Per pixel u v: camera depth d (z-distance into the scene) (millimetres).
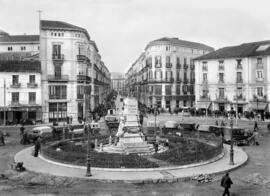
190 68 86750
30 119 51938
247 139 33281
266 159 25891
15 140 36469
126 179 18922
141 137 27750
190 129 42688
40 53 55469
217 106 67812
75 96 57281
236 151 28719
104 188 17828
